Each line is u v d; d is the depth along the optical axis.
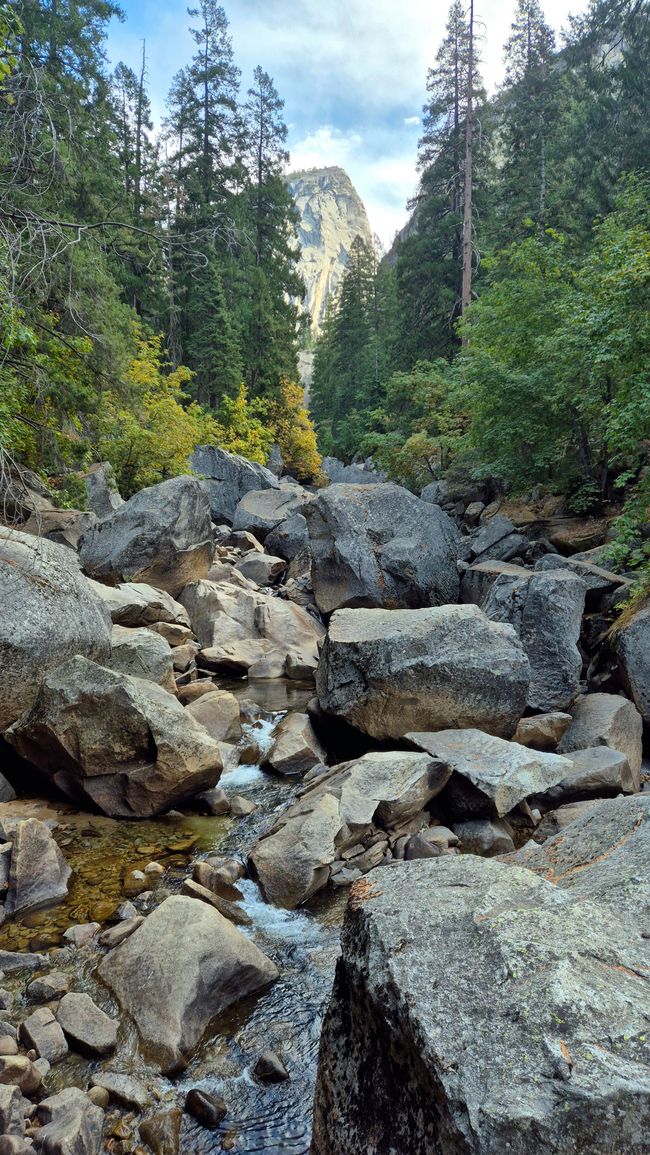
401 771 6.73
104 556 15.00
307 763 8.26
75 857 6.14
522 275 21.42
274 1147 3.38
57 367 14.72
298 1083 3.76
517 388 18.73
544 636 9.70
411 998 2.41
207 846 6.41
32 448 14.73
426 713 8.21
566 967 2.41
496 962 2.49
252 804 7.28
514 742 8.00
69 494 17.28
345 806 6.29
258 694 11.31
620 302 11.78
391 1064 2.47
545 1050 2.12
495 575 14.55
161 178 43.53
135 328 27.34
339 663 8.75
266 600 14.20
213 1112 3.49
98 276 15.54
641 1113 1.95
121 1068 3.78
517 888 3.00
